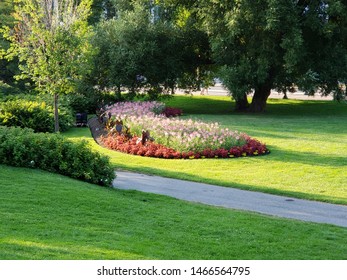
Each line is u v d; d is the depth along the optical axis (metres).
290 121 28.11
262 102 34.19
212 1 30.17
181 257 7.50
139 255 7.33
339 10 28.36
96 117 29.73
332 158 17.58
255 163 16.84
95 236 8.13
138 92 34.47
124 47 32.41
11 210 9.02
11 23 37.03
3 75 38.84
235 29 29.31
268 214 10.99
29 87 36.84
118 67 32.28
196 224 9.43
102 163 12.90
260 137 21.98
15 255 6.74
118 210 9.94
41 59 21.31
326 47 30.69
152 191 12.93
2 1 39.34
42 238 7.70
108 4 47.81
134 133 20.61
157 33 33.31
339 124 26.70
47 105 26.06
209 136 18.56
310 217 10.95
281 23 28.62
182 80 36.09
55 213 9.20
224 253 7.90
